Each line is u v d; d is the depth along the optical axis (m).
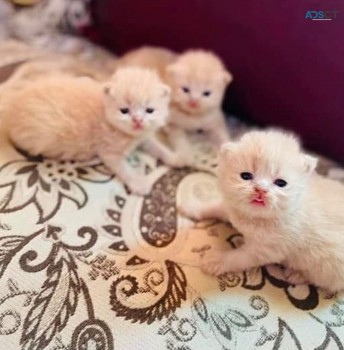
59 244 0.25
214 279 0.25
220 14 0.32
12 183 0.28
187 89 0.32
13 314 0.22
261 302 0.24
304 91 0.30
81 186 0.29
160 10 0.35
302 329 0.23
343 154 0.32
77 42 0.41
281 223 0.23
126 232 0.27
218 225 0.28
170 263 0.26
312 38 0.28
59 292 0.23
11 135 0.30
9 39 0.40
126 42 0.39
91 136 0.29
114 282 0.24
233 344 0.22
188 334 0.23
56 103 0.29
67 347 0.22
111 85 0.28
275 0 0.29
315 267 0.24
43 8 0.40
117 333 0.22
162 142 0.34
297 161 0.22
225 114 0.37
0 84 0.34
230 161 0.23
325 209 0.24
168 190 0.30
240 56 0.32
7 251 0.25
